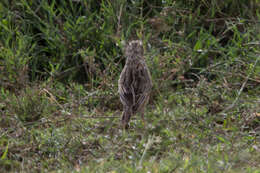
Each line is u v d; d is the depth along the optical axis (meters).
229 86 14.45
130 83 12.59
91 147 11.66
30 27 16.36
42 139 12.04
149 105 13.89
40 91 14.03
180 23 16.81
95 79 15.45
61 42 15.65
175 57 15.34
